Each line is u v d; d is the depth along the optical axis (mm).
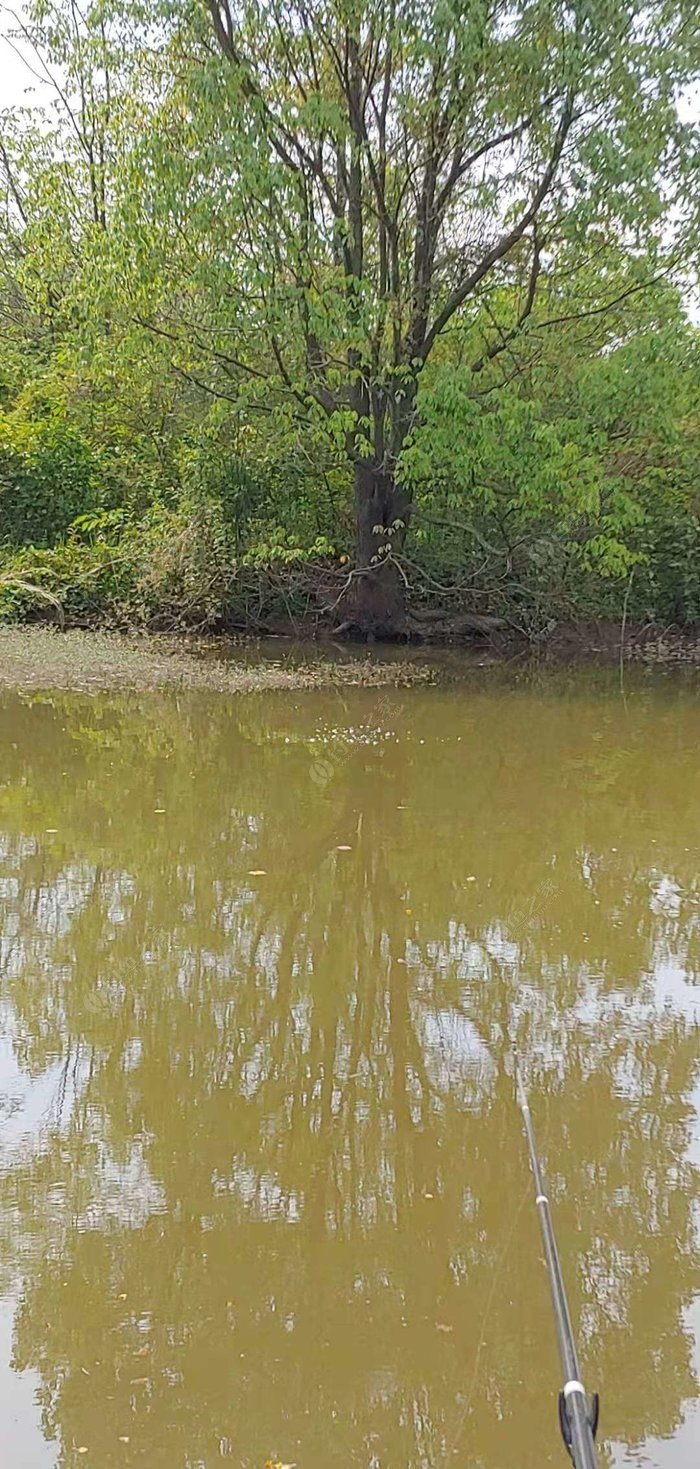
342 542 16141
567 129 13062
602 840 7211
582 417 14039
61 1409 2752
